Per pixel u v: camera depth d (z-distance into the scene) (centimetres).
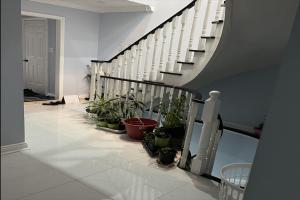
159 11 527
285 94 66
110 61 443
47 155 272
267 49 372
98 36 644
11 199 190
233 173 198
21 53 255
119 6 566
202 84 494
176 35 487
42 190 206
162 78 408
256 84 469
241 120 492
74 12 575
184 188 228
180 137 315
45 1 516
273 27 301
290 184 67
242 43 343
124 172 249
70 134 347
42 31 604
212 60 354
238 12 282
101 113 387
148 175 247
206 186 234
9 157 258
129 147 314
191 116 259
